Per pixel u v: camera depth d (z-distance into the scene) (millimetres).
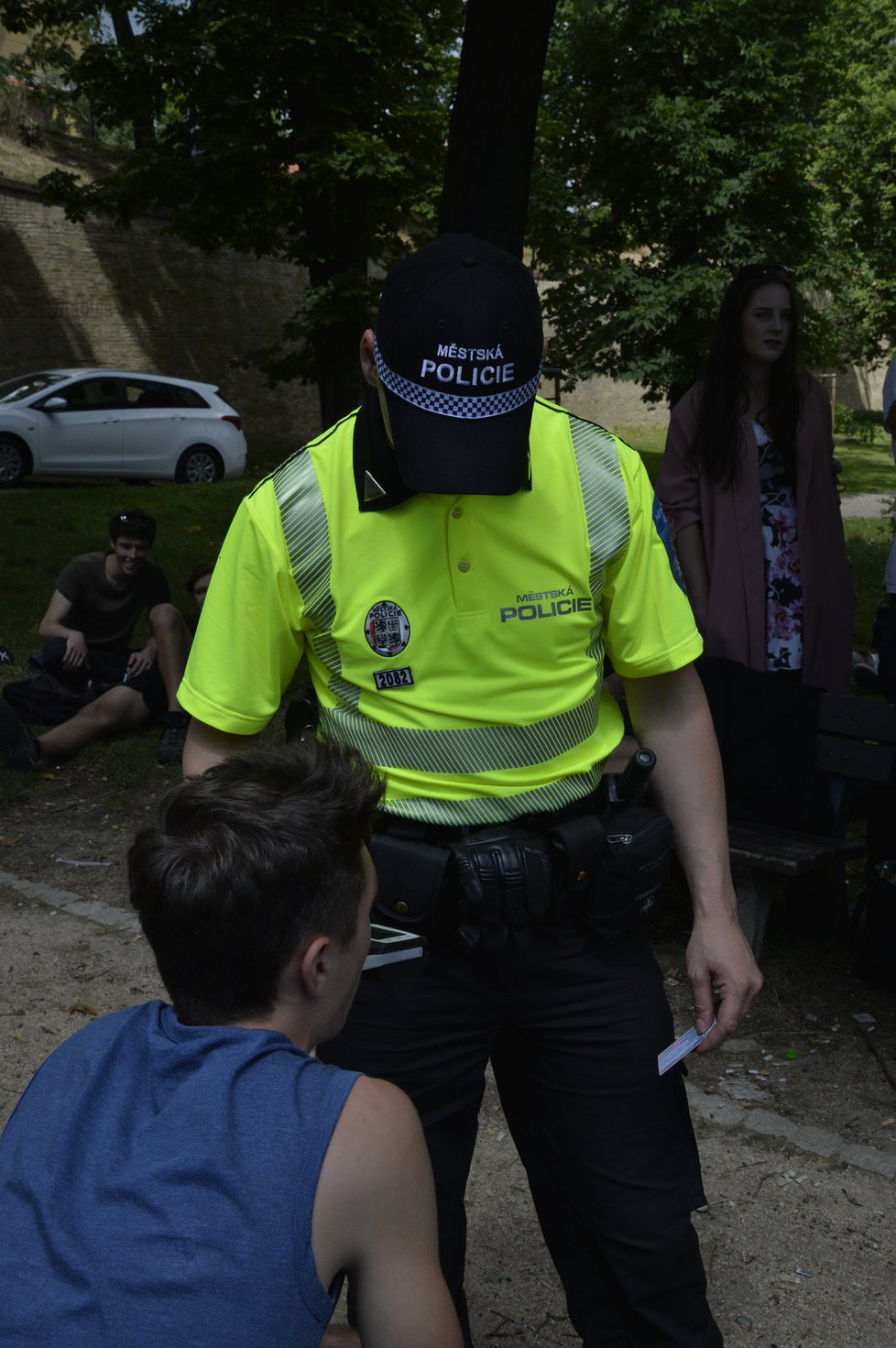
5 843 5246
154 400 17094
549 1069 1840
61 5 13930
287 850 1286
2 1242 1204
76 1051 1354
